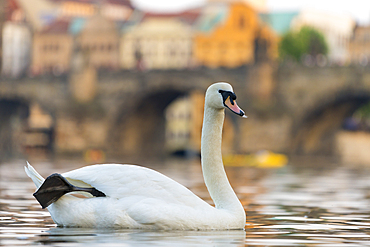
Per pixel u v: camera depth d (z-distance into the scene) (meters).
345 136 85.06
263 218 11.38
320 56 103.50
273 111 71.94
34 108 109.19
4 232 8.77
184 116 107.62
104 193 8.75
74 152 79.81
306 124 72.88
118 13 121.44
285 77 72.06
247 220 11.04
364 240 8.51
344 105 74.25
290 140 71.88
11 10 112.44
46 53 115.31
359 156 87.12
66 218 8.75
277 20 117.94
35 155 74.62
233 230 9.02
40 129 92.94
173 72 76.25
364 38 138.62
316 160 63.84
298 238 8.64
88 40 109.69
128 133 81.19
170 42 107.12
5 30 110.62
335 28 132.12
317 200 16.02
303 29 104.38
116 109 78.75
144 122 83.19
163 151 88.06
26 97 83.31
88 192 8.96
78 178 8.81
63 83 81.12
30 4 118.31
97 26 109.75
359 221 10.95
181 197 8.81
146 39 107.62
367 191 20.06
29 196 15.85
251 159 59.06
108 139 79.00
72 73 80.12
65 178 8.62
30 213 11.48
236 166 47.97
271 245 7.98
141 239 8.02
